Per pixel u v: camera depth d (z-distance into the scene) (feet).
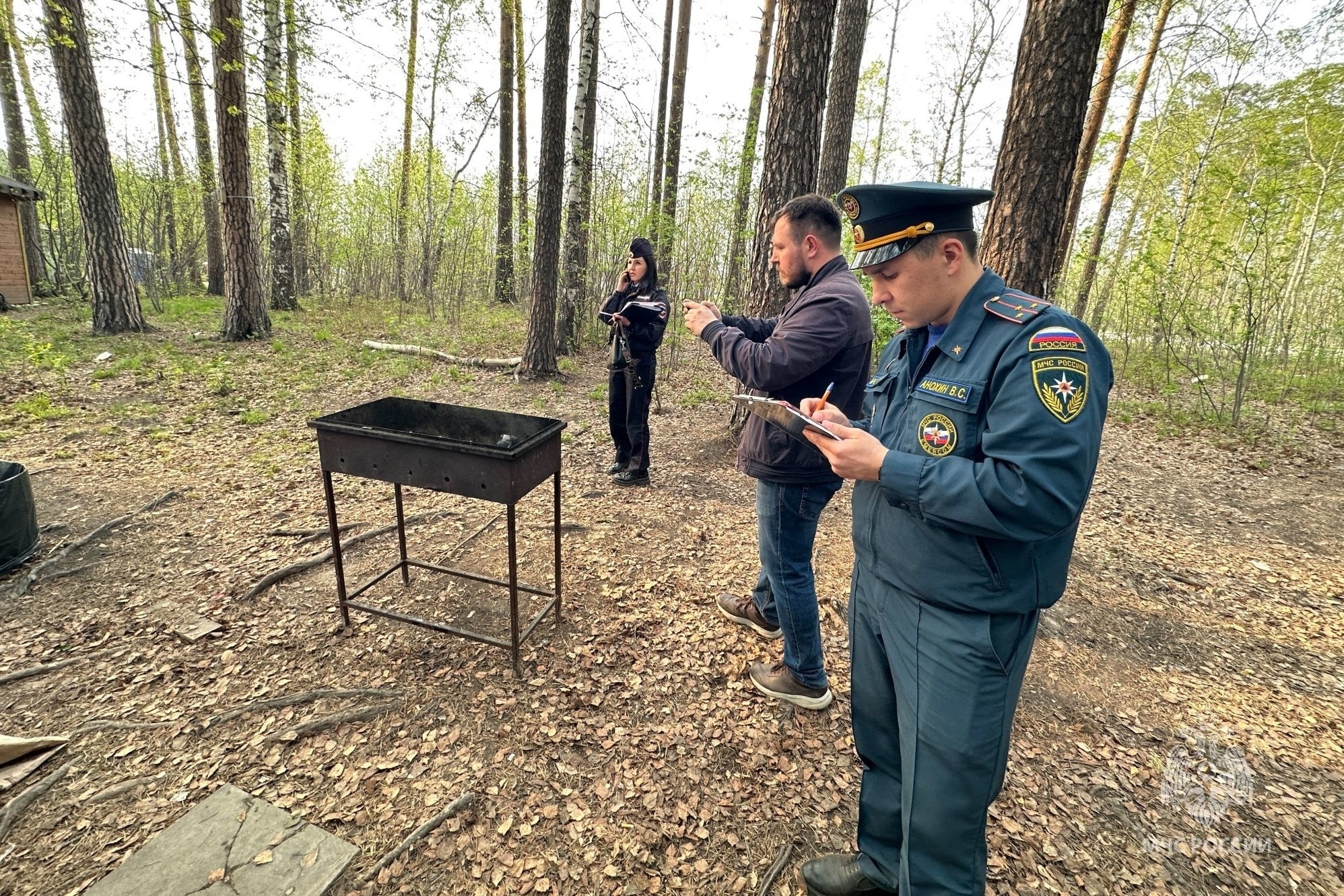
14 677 7.60
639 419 14.52
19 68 43.55
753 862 5.74
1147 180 44.86
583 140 29.14
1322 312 37.32
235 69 26.99
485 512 13.03
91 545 10.96
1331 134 36.68
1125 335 34.04
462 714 7.30
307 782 6.33
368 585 9.08
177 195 44.52
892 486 3.91
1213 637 9.86
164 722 7.04
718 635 9.01
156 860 5.39
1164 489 17.20
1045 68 11.72
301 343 30.55
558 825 6.00
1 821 5.68
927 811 4.24
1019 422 3.50
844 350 6.44
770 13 37.76
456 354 29.43
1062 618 10.21
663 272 31.45
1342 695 8.50
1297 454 20.48
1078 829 6.22
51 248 43.19
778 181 15.29
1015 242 12.49
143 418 18.15
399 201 49.24
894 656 4.48
